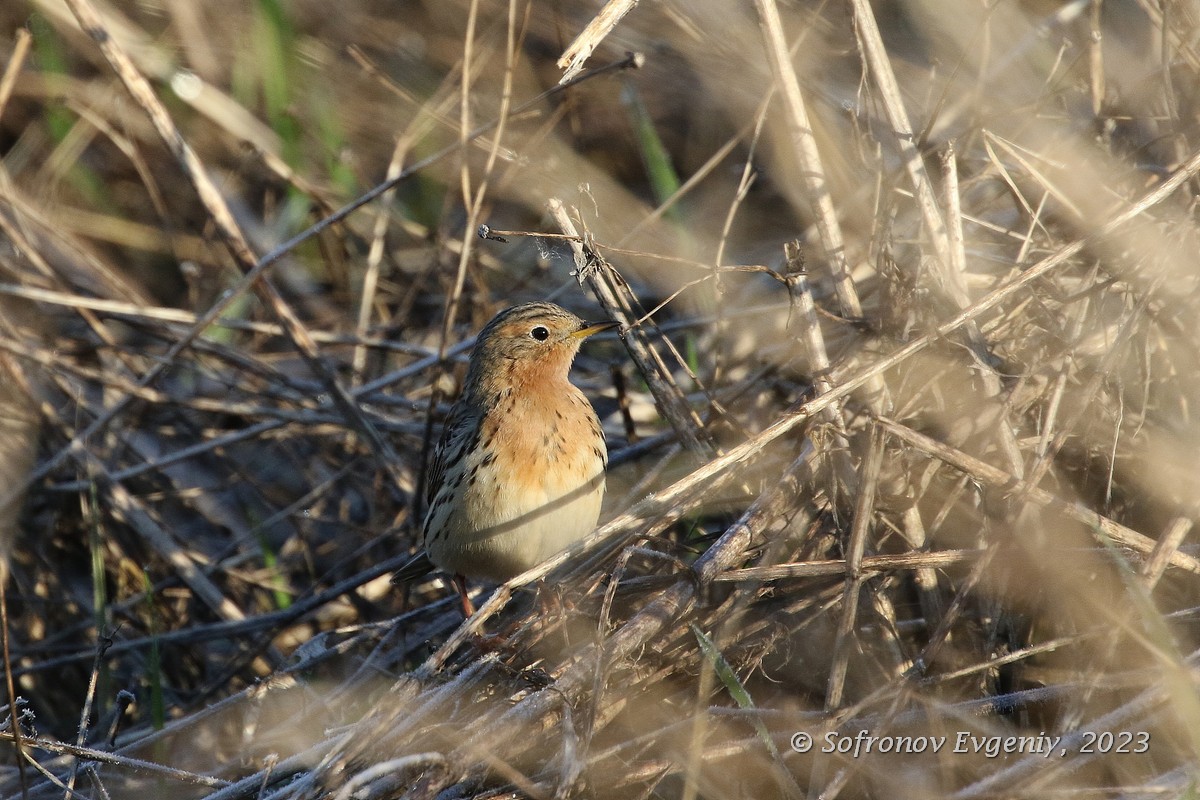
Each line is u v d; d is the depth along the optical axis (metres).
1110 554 8.95
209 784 9.19
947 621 8.73
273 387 14.85
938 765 8.55
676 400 11.23
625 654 8.84
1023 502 9.09
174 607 13.75
